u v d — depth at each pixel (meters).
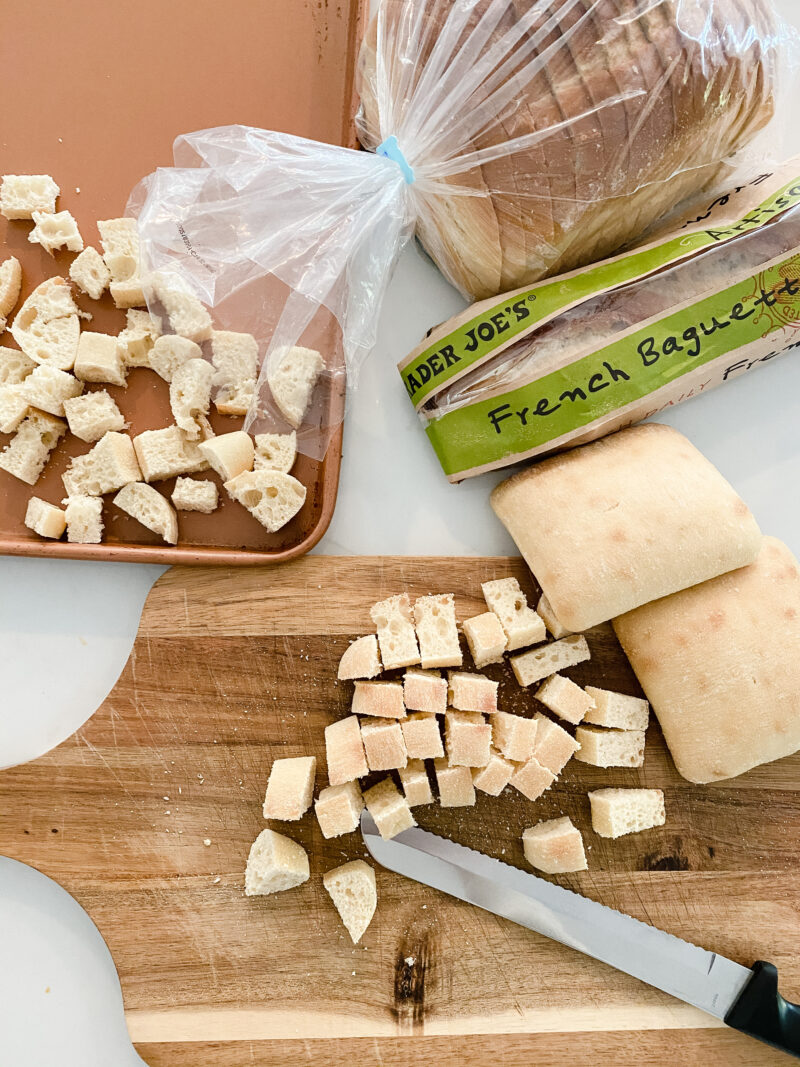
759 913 0.37
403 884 0.36
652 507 0.33
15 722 0.38
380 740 0.35
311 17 0.38
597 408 0.34
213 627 0.37
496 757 0.35
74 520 0.36
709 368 0.34
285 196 0.33
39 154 0.37
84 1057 0.37
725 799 0.37
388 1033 0.36
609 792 0.37
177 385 0.36
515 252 0.32
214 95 0.38
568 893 0.36
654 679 0.35
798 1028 0.34
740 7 0.28
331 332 0.37
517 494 0.35
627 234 0.34
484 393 0.34
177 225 0.34
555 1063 0.36
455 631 0.36
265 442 0.36
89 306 0.37
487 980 0.36
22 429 0.36
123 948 0.36
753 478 0.39
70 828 0.36
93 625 0.38
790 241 0.32
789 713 0.34
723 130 0.30
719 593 0.35
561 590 0.34
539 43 0.28
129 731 0.36
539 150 0.29
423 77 0.29
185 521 0.37
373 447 0.38
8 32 0.37
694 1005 0.36
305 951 0.36
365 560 0.37
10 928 0.37
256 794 0.37
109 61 0.37
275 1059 0.36
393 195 0.32
